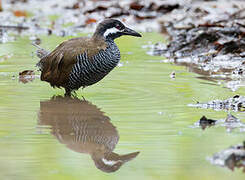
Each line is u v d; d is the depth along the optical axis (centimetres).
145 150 925
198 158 882
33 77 1492
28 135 1003
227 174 817
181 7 2338
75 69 1305
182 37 1884
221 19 1961
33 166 862
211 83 1389
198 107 1174
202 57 1723
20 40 1980
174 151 916
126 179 816
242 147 891
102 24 1328
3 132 1016
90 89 1358
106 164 877
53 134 1010
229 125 1045
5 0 2784
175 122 1069
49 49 1786
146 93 1297
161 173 830
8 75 1495
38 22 2327
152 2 2417
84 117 1114
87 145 959
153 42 1952
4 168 852
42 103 1227
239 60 1658
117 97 1268
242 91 1293
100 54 1308
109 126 1051
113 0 2562
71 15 2439
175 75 1488
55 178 816
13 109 1170
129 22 2294
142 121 1078
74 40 1349
